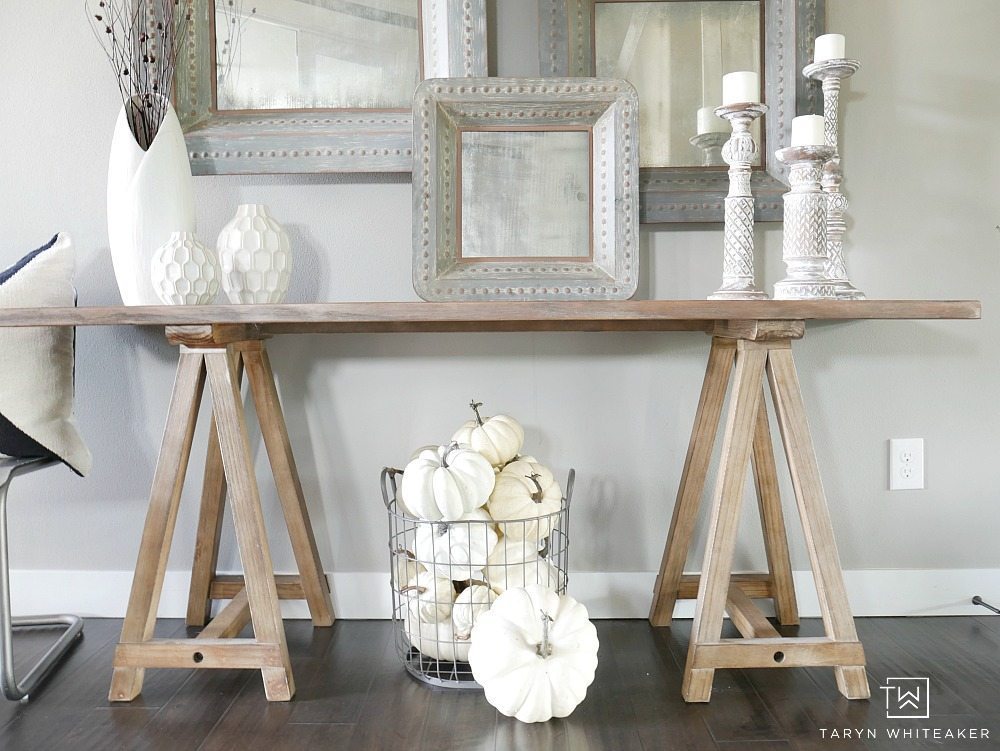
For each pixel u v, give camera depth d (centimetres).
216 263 149
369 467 183
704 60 173
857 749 125
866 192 177
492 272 170
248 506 142
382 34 173
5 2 175
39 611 184
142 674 147
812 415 182
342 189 178
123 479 183
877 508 182
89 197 178
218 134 171
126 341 182
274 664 142
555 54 171
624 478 183
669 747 126
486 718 136
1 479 143
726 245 160
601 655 162
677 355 181
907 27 175
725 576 140
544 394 182
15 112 177
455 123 170
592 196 172
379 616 183
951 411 181
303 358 182
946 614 183
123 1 174
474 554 147
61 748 127
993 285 179
